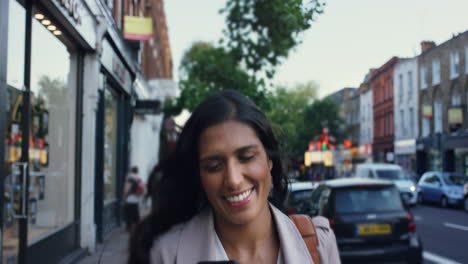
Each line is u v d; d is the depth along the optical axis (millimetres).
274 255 1396
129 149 14375
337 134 34719
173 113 19500
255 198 1316
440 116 18875
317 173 16547
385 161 25000
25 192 5641
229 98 1362
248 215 1297
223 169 1307
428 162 23891
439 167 22547
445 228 10711
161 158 1462
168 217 1422
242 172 1294
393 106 20125
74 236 8062
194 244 1358
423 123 21281
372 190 6500
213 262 1272
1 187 4773
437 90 16500
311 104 37000
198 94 15109
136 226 1402
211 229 1366
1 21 4754
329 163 16469
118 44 11250
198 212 1463
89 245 8328
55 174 7367
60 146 7652
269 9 9047
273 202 1648
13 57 5723
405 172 19594
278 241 1414
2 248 4887
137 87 16156
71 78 8242
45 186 6844
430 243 8734
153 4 22734
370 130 25703
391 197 6477
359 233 6152
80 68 8484
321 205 6559
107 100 11141
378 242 6156
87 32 8117
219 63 13297
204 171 1327
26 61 6109
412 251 6145
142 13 18156
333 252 1460
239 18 10391
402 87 16391
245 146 1292
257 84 12211
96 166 9508
